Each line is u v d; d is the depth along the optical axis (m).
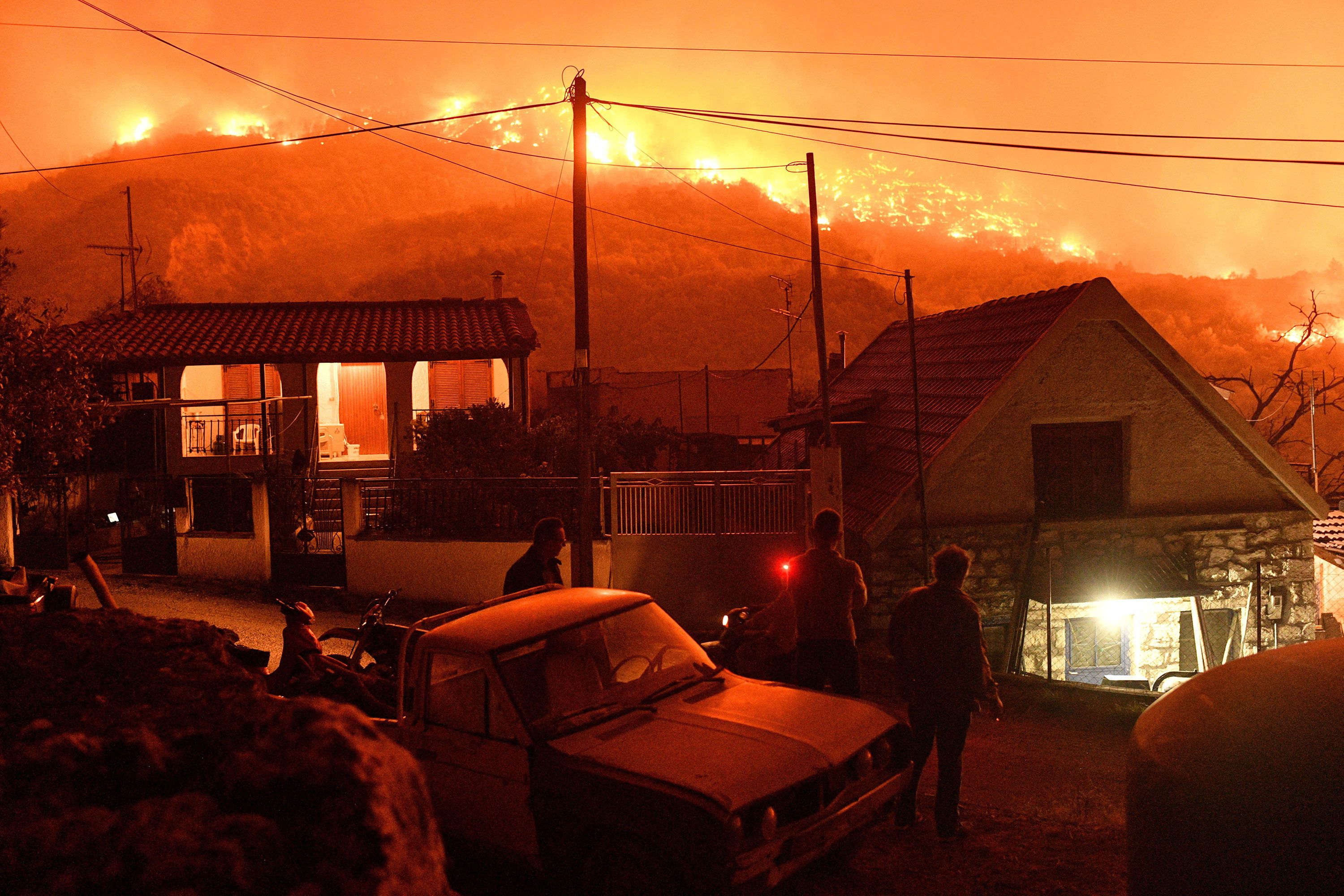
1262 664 3.32
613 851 4.59
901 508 14.59
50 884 1.76
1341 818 2.69
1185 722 3.25
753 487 15.52
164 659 3.84
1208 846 2.94
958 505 15.02
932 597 6.07
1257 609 14.69
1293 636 15.79
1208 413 15.48
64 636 3.92
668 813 4.34
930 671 6.00
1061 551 15.27
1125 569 15.30
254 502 17.70
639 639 5.84
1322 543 24.84
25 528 19.44
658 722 5.14
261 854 1.85
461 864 5.88
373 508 17.25
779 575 15.40
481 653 5.29
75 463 24.30
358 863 1.89
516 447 20.72
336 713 2.27
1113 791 7.45
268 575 17.53
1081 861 5.71
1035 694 10.12
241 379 25.98
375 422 27.02
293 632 7.73
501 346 25.48
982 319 17.91
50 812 2.04
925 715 6.03
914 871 5.61
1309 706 2.97
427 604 16.41
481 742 5.18
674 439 27.50
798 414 19.61
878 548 14.78
